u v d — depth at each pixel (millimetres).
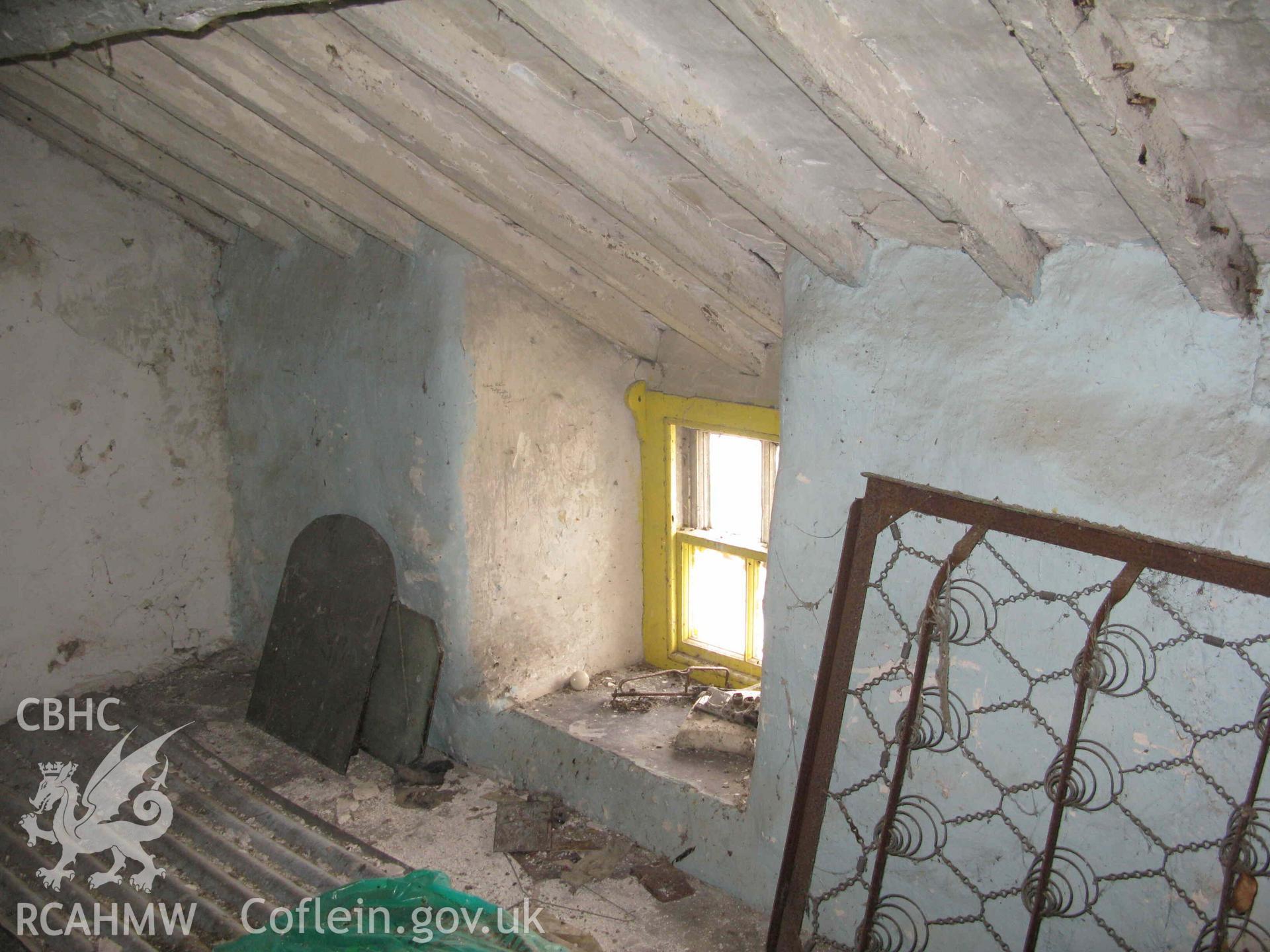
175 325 4812
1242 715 2428
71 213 4434
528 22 2068
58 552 4633
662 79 2205
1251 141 1890
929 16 1823
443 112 2797
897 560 2918
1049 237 2496
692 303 3477
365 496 4363
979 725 2848
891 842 3033
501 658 4195
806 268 3012
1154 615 2521
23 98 3719
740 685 4238
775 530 3197
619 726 3990
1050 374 2594
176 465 4914
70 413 4562
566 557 4297
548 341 4066
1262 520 2314
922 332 2795
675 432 4293
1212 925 2488
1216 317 2328
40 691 4684
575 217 3100
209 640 5188
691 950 3262
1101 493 2543
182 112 3264
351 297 4258
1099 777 2666
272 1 2260
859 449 2961
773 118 2330
